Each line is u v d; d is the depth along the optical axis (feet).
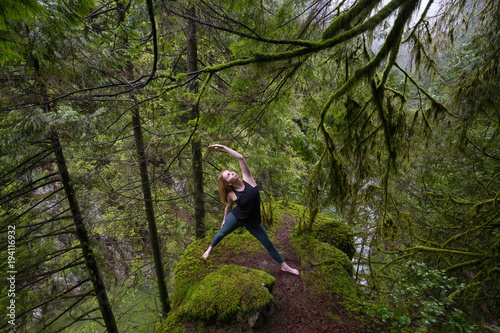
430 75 10.45
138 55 14.38
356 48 10.25
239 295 8.34
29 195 15.87
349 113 10.52
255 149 18.19
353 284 9.99
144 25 10.75
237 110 9.67
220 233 10.35
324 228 13.91
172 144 17.72
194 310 8.15
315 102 12.90
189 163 19.74
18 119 8.66
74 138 10.49
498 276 10.03
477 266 11.32
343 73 11.86
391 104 10.26
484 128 13.62
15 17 3.76
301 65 8.16
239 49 7.68
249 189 9.60
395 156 9.28
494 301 10.57
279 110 13.99
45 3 5.73
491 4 8.86
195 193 19.11
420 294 9.35
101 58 8.09
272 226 14.32
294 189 24.52
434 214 17.08
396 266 13.53
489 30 9.34
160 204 24.07
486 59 9.18
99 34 8.84
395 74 11.81
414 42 9.56
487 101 9.16
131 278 24.36
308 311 8.73
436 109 9.59
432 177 14.51
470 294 10.68
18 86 8.05
